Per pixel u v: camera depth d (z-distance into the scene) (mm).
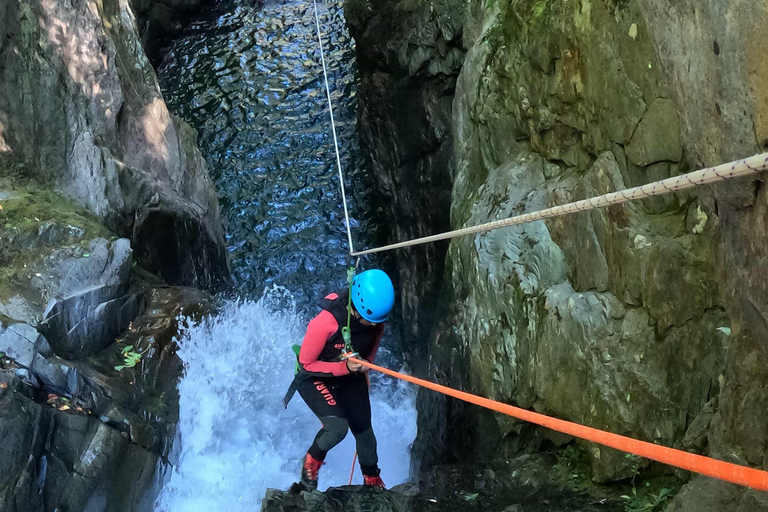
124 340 4844
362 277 3648
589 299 3643
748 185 2178
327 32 10109
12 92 5102
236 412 5309
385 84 7016
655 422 3244
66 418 3848
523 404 4090
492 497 3613
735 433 2463
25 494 3494
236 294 7137
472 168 5254
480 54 5086
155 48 9906
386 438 6098
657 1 2703
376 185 7789
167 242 5941
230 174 8516
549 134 4172
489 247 4465
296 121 8992
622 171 3377
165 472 4465
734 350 2510
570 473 3697
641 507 3164
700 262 2973
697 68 2412
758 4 1989
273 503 3496
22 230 4617
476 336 4516
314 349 3709
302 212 8156
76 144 5309
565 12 3730
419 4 6289
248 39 10047
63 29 5266
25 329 3918
